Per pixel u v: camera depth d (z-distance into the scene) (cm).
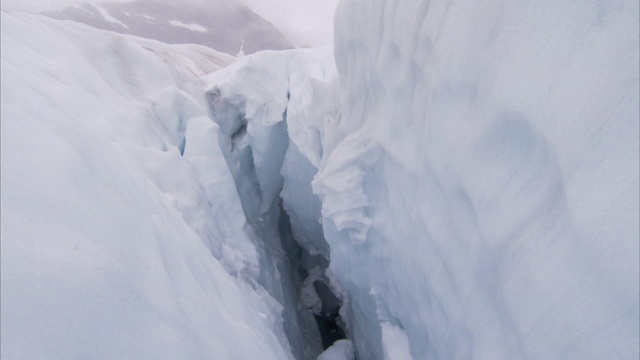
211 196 437
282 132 695
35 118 136
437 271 232
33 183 117
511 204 150
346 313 626
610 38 104
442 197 216
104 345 115
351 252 393
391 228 308
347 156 348
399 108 274
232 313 237
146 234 170
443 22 195
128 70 500
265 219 745
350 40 348
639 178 93
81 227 126
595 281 107
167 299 157
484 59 161
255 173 741
